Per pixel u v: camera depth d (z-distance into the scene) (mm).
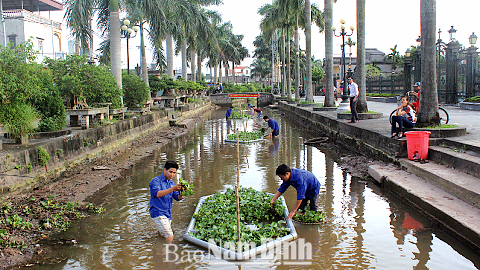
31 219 6520
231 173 10195
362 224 6387
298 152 13422
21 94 8281
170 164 5871
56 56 30031
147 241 5859
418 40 22953
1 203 6965
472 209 6000
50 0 31812
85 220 6789
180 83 26453
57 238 6000
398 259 5109
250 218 6570
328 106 22234
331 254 5297
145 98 18031
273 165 11211
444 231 5922
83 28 16281
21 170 7766
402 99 9703
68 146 9844
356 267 4898
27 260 5266
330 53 22000
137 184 9219
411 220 6504
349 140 13742
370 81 35375
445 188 7008
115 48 15727
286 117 29250
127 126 14633
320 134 18062
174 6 21328
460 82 23031
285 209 6828
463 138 9016
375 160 10766
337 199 7789
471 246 5234
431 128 9602
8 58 8125
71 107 13008
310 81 27656
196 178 9719
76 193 8227
